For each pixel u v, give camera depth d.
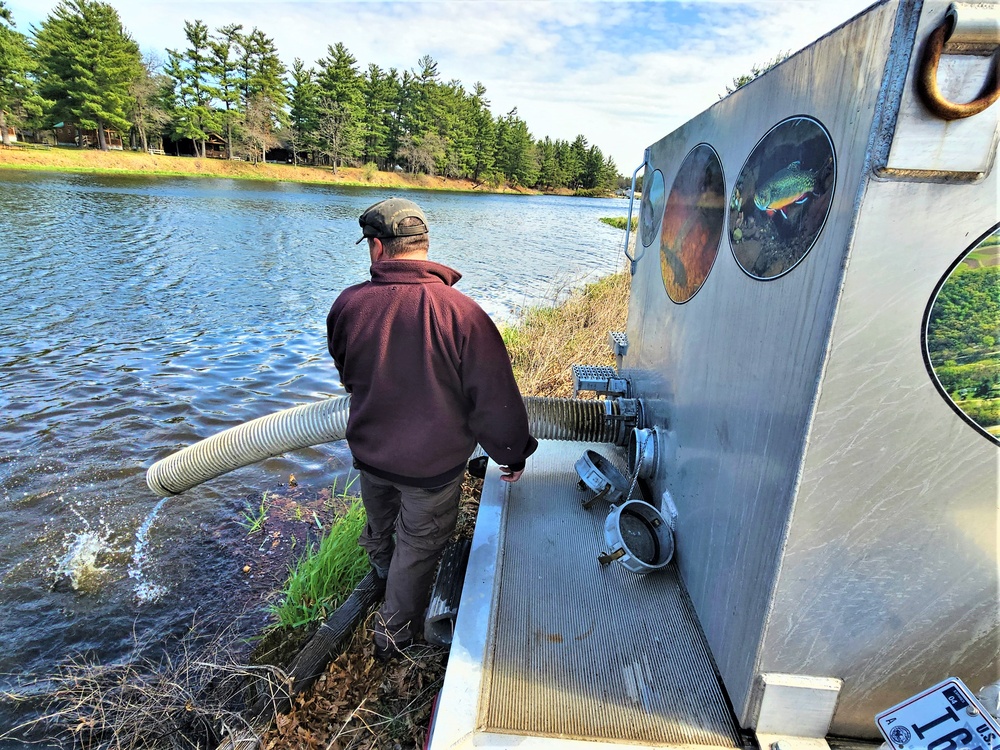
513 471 1.99
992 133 0.89
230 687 2.10
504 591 1.84
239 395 5.76
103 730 2.06
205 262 13.51
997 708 1.23
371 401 1.75
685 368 1.97
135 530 3.36
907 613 1.23
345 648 2.17
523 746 1.34
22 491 3.78
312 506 3.62
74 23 50.59
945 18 0.84
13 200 23.03
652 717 1.42
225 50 61.06
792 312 1.19
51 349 6.89
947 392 1.04
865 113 0.96
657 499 2.25
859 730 1.36
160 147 63.12
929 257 0.97
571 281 11.99
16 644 2.56
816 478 1.13
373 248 1.77
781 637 1.27
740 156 1.54
